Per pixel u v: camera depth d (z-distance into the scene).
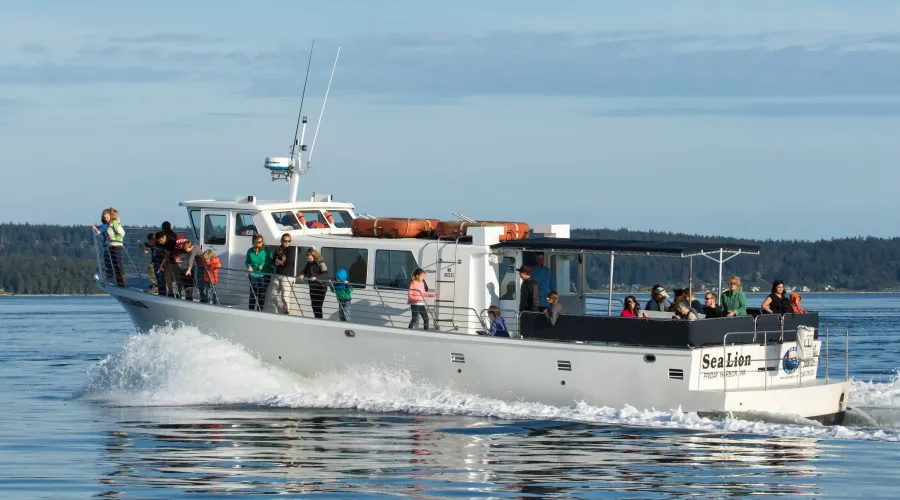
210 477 23.30
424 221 33.41
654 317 31.66
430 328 31.91
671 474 23.58
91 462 24.89
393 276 32.50
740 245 31.11
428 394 31.45
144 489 22.28
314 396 32.28
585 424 28.94
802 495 22.00
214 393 33.19
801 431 28.25
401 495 21.78
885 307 165.50
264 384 32.97
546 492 22.03
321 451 25.89
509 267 31.84
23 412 33.16
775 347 30.75
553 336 30.05
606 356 29.38
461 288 31.55
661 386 28.94
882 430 28.84
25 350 67.75
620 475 23.50
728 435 27.70
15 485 22.69
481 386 30.92
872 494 22.12
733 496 21.84
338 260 33.16
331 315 33.03
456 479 23.11
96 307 170.12
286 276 33.12
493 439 27.19
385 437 27.50
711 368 28.95
